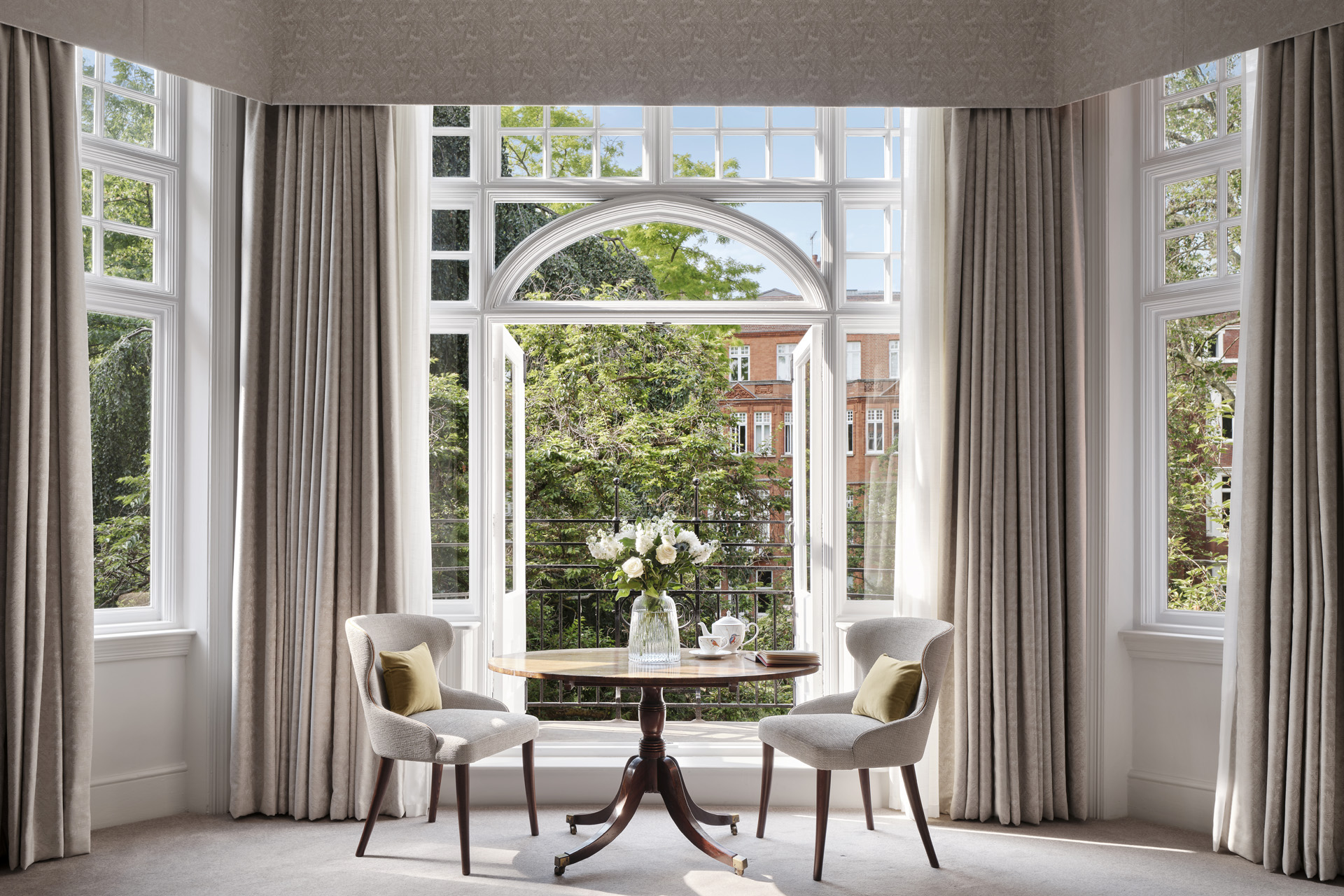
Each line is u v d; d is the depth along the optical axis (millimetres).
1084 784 4160
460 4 4336
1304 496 3502
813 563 4785
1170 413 4379
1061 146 4332
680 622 8227
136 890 3266
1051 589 4195
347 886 3303
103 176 4219
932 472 4293
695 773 4332
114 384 4266
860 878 3395
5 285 3547
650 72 4344
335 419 4199
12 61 3566
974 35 4316
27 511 3559
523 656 3963
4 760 3494
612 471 8750
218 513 4289
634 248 7785
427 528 4395
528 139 4840
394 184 4348
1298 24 3555
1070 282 4277
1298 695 3469
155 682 4188
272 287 4301
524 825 4004
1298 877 3438
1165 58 3945
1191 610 4285
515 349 5227
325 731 4129
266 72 4285
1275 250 3633
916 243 4371
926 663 3479
